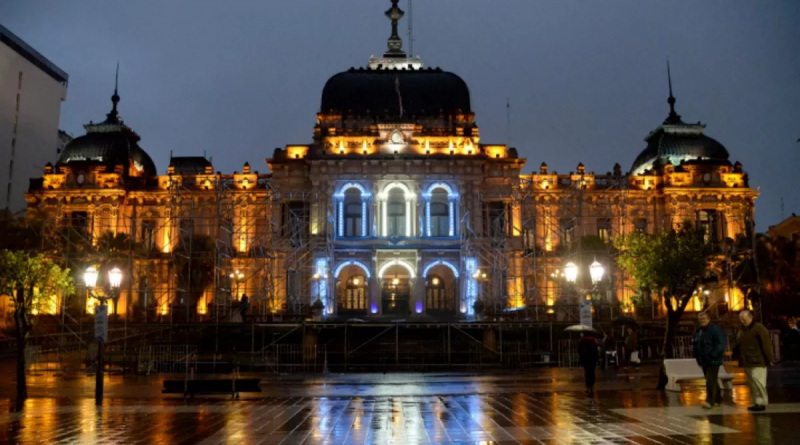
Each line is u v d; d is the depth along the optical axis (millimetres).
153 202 86312
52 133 114062
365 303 82938
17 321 29203
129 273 70438
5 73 101188
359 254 80250
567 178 86875
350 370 49062
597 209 86188
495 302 74312
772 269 72938
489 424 21172
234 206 81188
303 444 18219
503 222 84625
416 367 50906
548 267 82000
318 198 81125
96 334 27719
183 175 87438
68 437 19469
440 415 23312
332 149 82562
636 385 32969
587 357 30094
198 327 57812
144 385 35750
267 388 33562
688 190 84625
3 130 100875
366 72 88188
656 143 91500
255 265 78312
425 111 85438
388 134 82750
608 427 20109
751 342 22688
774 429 19203
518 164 85250
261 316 66125
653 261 46750
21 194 104875
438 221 82750
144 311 71812
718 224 85188
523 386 33281
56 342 57062
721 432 18844
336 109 85312
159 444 18328
